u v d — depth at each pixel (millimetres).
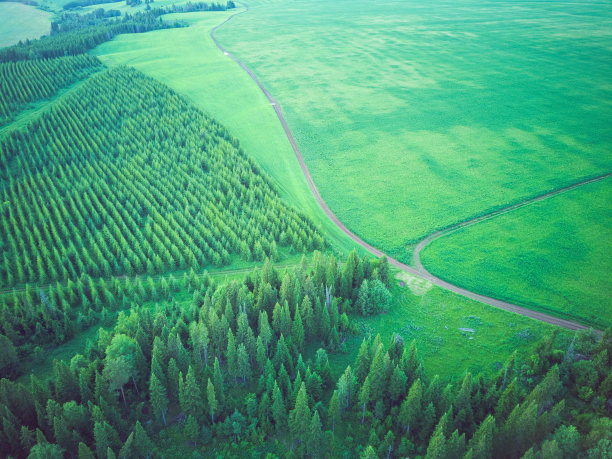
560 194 147000
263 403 72750
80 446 61312
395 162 172875
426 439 69312
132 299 102938
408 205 145625
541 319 97875
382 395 74062
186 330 87562
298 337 85812
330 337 88812
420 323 97625
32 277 107812
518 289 107125
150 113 190375
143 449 66250
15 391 68375
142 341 81500
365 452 63500
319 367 79188
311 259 120125
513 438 62031
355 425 74625
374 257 121875
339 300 98688
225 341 85500
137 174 148500
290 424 70312
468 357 88062
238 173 153000
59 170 148000
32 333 91000
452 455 61812
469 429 68375
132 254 114000
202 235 125562
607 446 56438
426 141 188750
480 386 73062
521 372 80250
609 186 150375
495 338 92688
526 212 138500
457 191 152125
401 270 116500
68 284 100875
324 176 165250
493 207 141750
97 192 138875
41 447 61531
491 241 125438
